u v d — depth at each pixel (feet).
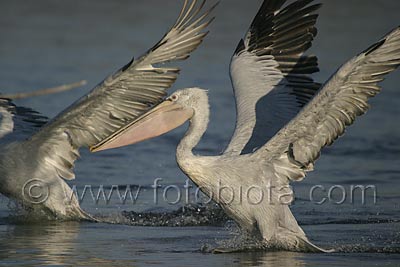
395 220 46.42
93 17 125.80
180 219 47.93
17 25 119.96
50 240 42.19
